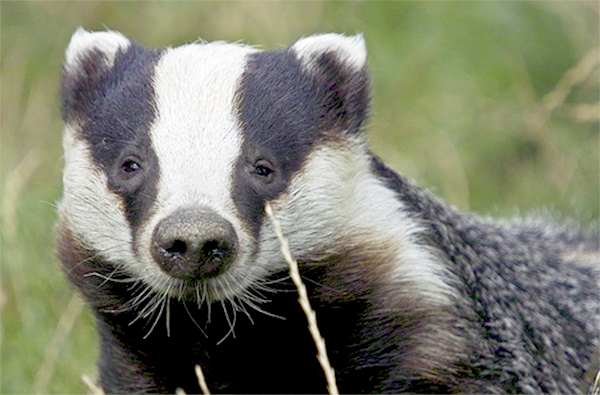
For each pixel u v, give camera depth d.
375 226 10.29
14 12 17.47
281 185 9.80
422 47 16.77
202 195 9.33
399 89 16.70
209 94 9.84
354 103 10.41
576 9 17.05
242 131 9.72
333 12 16.72
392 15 16.83
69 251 10.44
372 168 10.55
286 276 9.97
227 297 9.59
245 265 9.45
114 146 9.95
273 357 10.36
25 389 13.13
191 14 16.84
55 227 10.84
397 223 10.40
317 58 10.39
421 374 10.26
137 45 10.59
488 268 10.99
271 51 10.41
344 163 10.19
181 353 10.47
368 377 10.35
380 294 10.23
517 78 16.81
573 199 16.02
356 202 10.26
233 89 9.90
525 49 16.89
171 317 10.25
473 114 16.73
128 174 9.84
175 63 10.12
